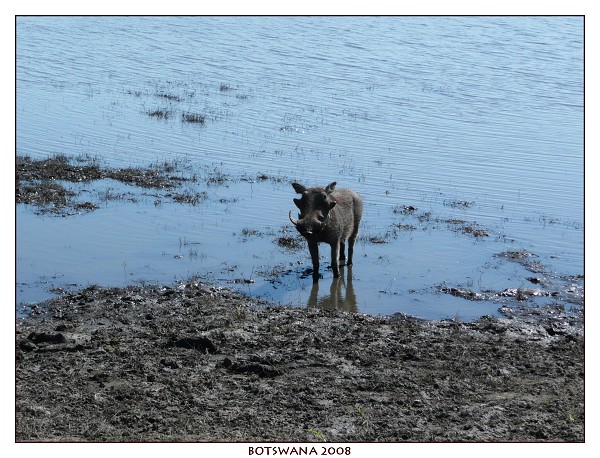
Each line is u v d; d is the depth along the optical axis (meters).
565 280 63.81
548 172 93.88
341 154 99.88
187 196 82.88
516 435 38.66
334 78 148.25
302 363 46.06
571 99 135.25
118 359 45.78
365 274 64.94
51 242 68.81
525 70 159.25
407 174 92.25
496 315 56.56
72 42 182.12
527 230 75.69
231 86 140.12
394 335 51.06
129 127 110.81
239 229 74.38
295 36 192.88
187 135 107.62
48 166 89.94
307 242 69.25
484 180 90.56
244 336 49.53
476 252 69.94
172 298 56.59
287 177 90.44
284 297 59.47
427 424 39.62
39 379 42.94
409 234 74.25
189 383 43.09
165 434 37.75
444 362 46.88
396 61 165.88
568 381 44.72
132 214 77.06
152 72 152.00
